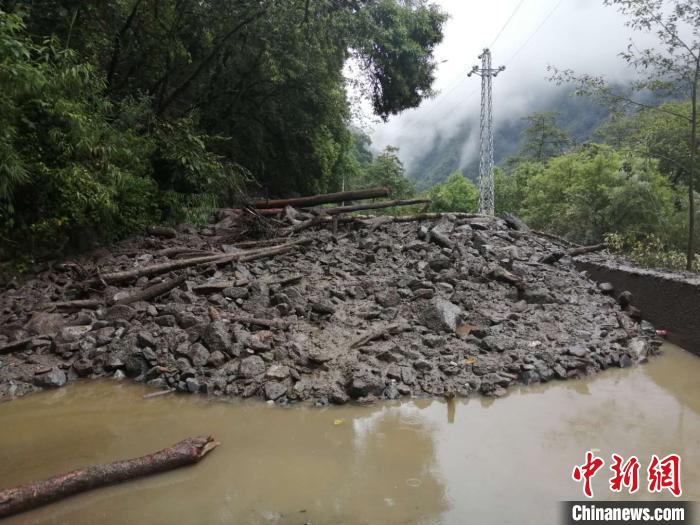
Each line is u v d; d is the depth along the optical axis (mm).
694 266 8938
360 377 4820
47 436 4094
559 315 6938
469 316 6770
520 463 3506
